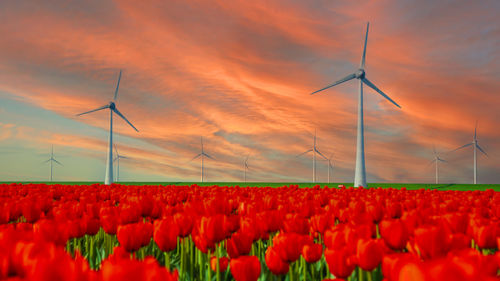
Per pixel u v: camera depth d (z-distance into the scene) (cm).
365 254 345
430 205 941
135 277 187
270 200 906
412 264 191
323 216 601
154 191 1547
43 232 448
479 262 247
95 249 771
